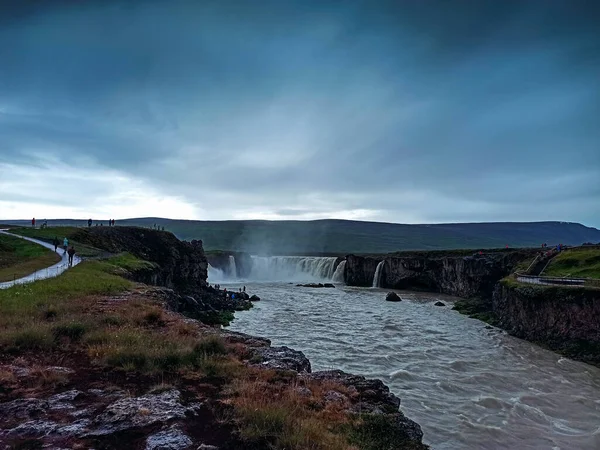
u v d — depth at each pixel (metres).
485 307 56.62
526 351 32.66
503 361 29.20
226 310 51.91
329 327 40.47
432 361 28.23
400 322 44.97
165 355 11.78
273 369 11.89
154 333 15.08
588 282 37.38
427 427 17.67
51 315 16.77
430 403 20.47
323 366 26.06
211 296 60.19
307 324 42.09
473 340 36.41
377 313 52.03
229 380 10.64
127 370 10.87
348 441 8.02
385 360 27.95
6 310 16.64
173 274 65.88
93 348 12.45
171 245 69.31
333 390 10.79
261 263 118.25
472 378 24.70
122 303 20.92
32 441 6.93
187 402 8.98
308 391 10.34
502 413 19.61
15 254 42.50
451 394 21.88
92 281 27.17
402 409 19.50
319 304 60.53
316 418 8.75
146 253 64.44
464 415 19.14
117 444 6.99
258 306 57.09
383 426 8.97
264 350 14.18
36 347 12.48
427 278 88.75
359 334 37.06
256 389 9.83
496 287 53.62
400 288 92.56
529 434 17.52
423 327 42.28
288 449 7.17
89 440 7.04
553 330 34.97
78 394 9.09
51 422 7.66
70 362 11.42
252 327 39.97
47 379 9.78
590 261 49.38
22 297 19.67
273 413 8.12
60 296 21.20
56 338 13.38
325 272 113.31
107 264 40.84
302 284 97.50
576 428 18.33
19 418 7.82
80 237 59.12
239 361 12.61
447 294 82.00
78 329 14.10
